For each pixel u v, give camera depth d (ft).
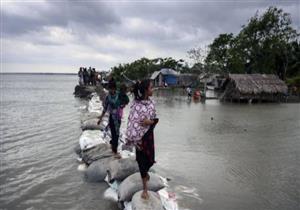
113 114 26.14
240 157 34.53
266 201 22.36
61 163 32.58
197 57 187.21
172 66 258.98
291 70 172.45
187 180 26.66
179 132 50.24
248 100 114.01
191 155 35.14
